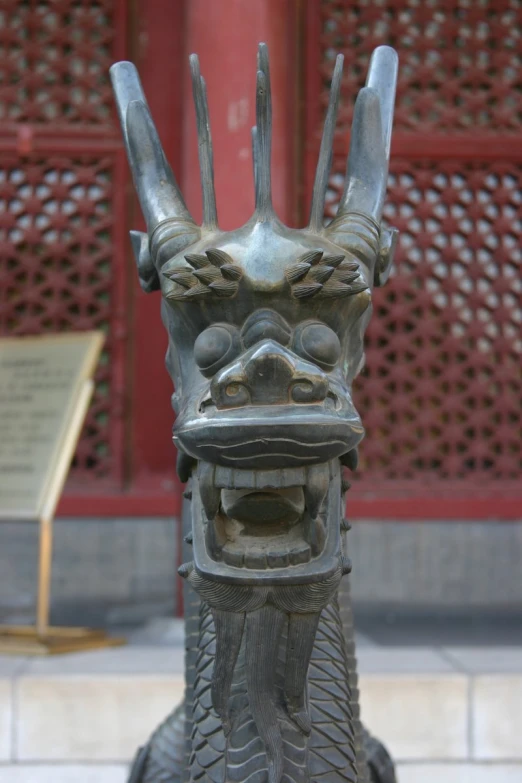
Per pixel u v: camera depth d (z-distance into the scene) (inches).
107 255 146.8
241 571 29.6
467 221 146.6
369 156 34.6
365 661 98.8
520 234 146.1
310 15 142.8
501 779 90.2
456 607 146.2
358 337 32.4
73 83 146.5
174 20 145.2
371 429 146.7
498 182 146.3
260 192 30.7
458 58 146.1
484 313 149.3
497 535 147.6
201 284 29.7
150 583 145.3
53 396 116.1
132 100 36.6
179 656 103.2
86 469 146.9
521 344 147.6
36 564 146.3
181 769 44.1
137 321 147.4
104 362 149.8
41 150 144.6
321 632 36.8
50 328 152.0
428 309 146.4
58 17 145.3
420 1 145.7
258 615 30.1
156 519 146.2
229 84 112.8
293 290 28.9
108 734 90.2
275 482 28.3
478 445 147.3
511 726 90.8
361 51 145.3
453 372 146.9
